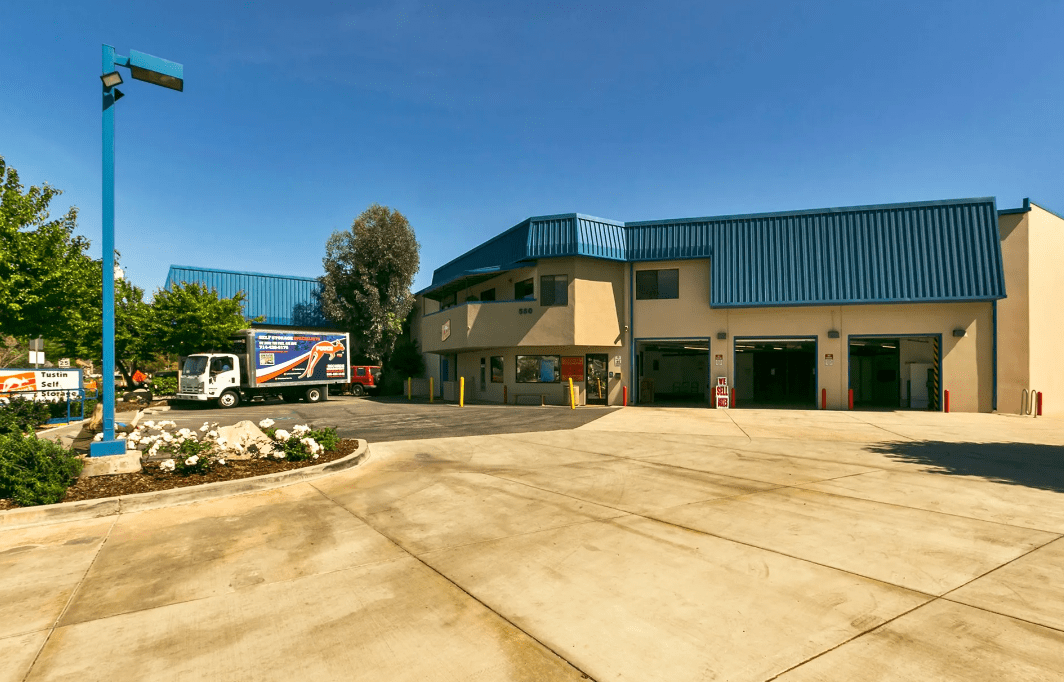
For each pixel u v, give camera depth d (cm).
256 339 2452
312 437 1030
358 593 440
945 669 322
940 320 2020
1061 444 1248
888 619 386
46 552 540
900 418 1812
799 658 336
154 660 341
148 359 2866
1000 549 531
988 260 1944
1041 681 308
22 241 1469
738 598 423
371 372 3397
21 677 321
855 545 545
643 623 384
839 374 2116
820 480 860
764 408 2209
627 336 2369
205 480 800
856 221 2109
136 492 730
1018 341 1969
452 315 2584
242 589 450
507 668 329
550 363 2467
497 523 630
